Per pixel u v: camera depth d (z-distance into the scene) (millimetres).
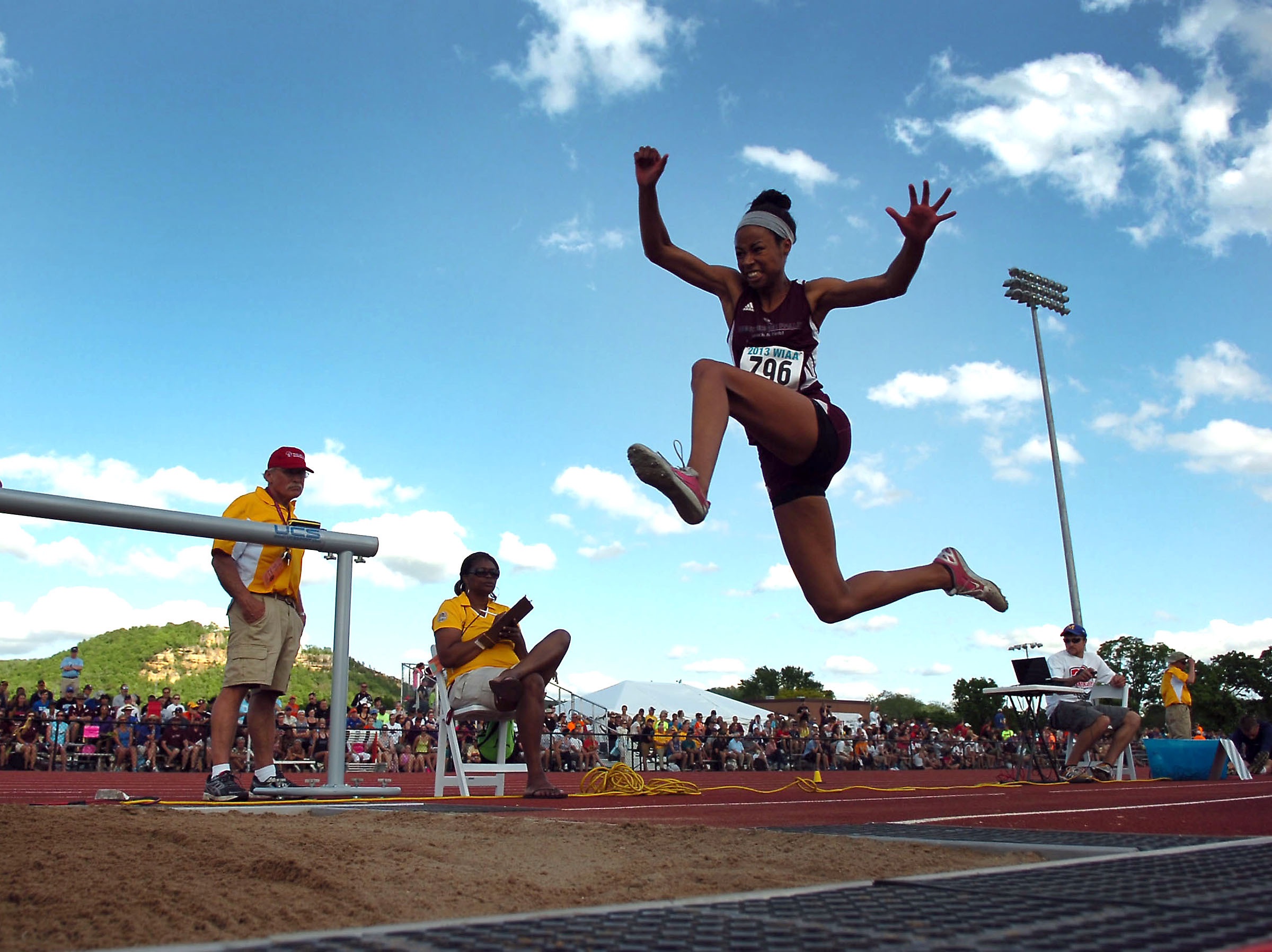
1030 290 26031
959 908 1427
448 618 5828
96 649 53500
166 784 10234
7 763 13484
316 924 1609
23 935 1471
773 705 52000
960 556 4305
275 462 4961
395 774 13484
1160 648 46281
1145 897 1507
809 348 3518
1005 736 26094
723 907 1466
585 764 17438
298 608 5008
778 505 3676
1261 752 11461
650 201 3574
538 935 1259
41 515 3906
